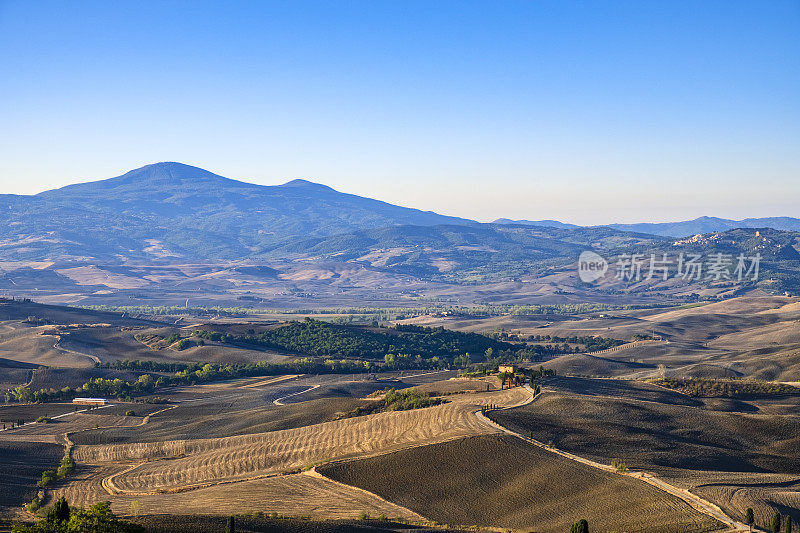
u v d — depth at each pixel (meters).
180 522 121.62
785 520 118.44
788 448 179.25
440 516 133.75
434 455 159.88
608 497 133.50
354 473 155.88
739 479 143.12
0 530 125.25
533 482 144.12
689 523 116.06
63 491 168.25
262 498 145.12
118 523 108.38
